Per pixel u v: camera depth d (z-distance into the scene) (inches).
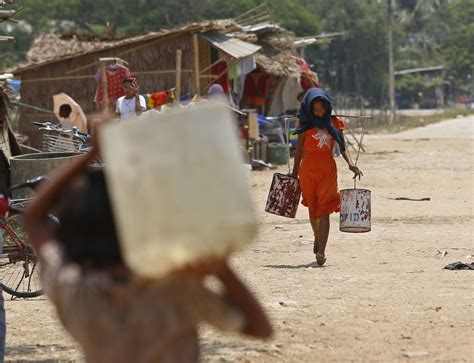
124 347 385.7
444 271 1055.6
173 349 389.4
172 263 360.2
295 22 7677.2
